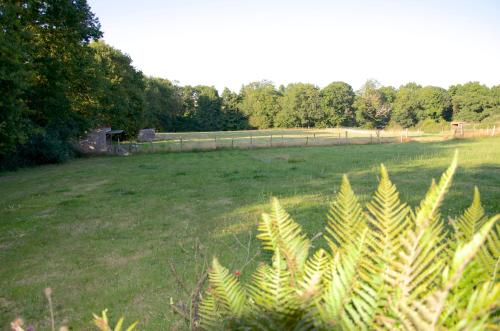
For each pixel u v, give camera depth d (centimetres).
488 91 7769
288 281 117
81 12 2339
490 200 998
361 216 130
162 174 1970
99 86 2805
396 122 8531
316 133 6731
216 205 1207
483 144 2825
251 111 10075
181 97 9825
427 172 1619
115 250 825
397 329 80
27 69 1769
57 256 811
